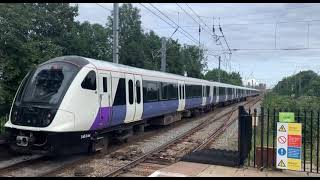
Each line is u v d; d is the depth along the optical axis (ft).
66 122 39.68
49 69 42.63
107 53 119.24
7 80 52.13
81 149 42.52
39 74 42.60
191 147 52.47
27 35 55.31
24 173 35.65
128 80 54.03
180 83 87.40
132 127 59.36
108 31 160.04
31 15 57.00
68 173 36.01
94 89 43.91
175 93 82.33
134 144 54.85
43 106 39.96
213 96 133.80
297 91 189.57
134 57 155.02
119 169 36.63
